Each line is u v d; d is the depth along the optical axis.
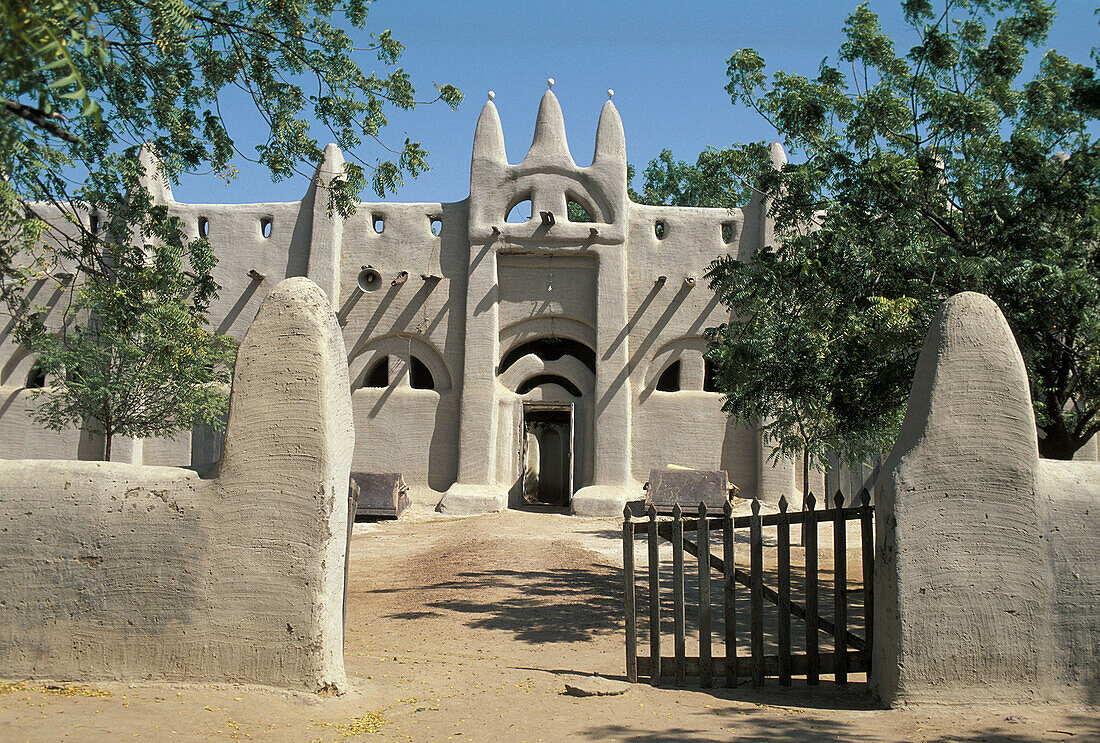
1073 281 9.96
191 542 6.75
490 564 15.37
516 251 25.09
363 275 25.58
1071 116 11.79
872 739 6.16
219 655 6.67
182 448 25.03
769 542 19.41
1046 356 11.24
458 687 7.89
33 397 23.30
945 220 11.92
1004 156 11.68
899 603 6.88
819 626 8.04
